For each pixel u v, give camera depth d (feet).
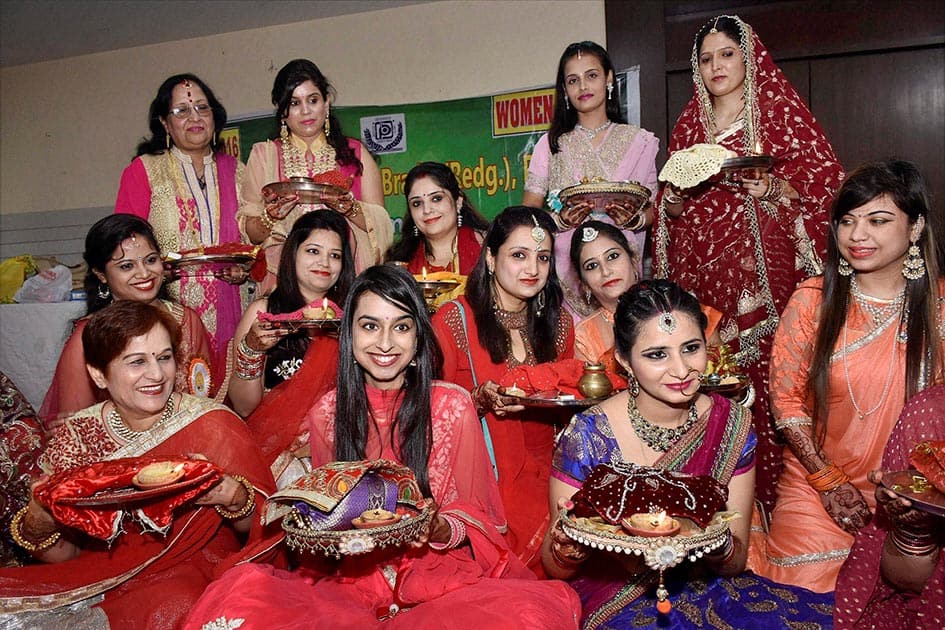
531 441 11.35
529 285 11.30
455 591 8.21
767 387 12.89
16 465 10.43
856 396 9.98
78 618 8.47
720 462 8.67
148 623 8.45
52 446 9.73
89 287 12.96
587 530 7.50
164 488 8.40
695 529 7.47
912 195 9.57
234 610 7.64
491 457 10.98
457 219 15.15
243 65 22.89
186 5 20.90
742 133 13.29
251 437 9.96
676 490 7.57
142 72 23.98
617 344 8.70
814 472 10.09
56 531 9.24
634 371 8.57
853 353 10.01
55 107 24.93
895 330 9.87
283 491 7.94
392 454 9.40
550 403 10.18
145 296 12.63
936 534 7.80
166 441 9.63
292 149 15.51
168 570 9.31
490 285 11.72
